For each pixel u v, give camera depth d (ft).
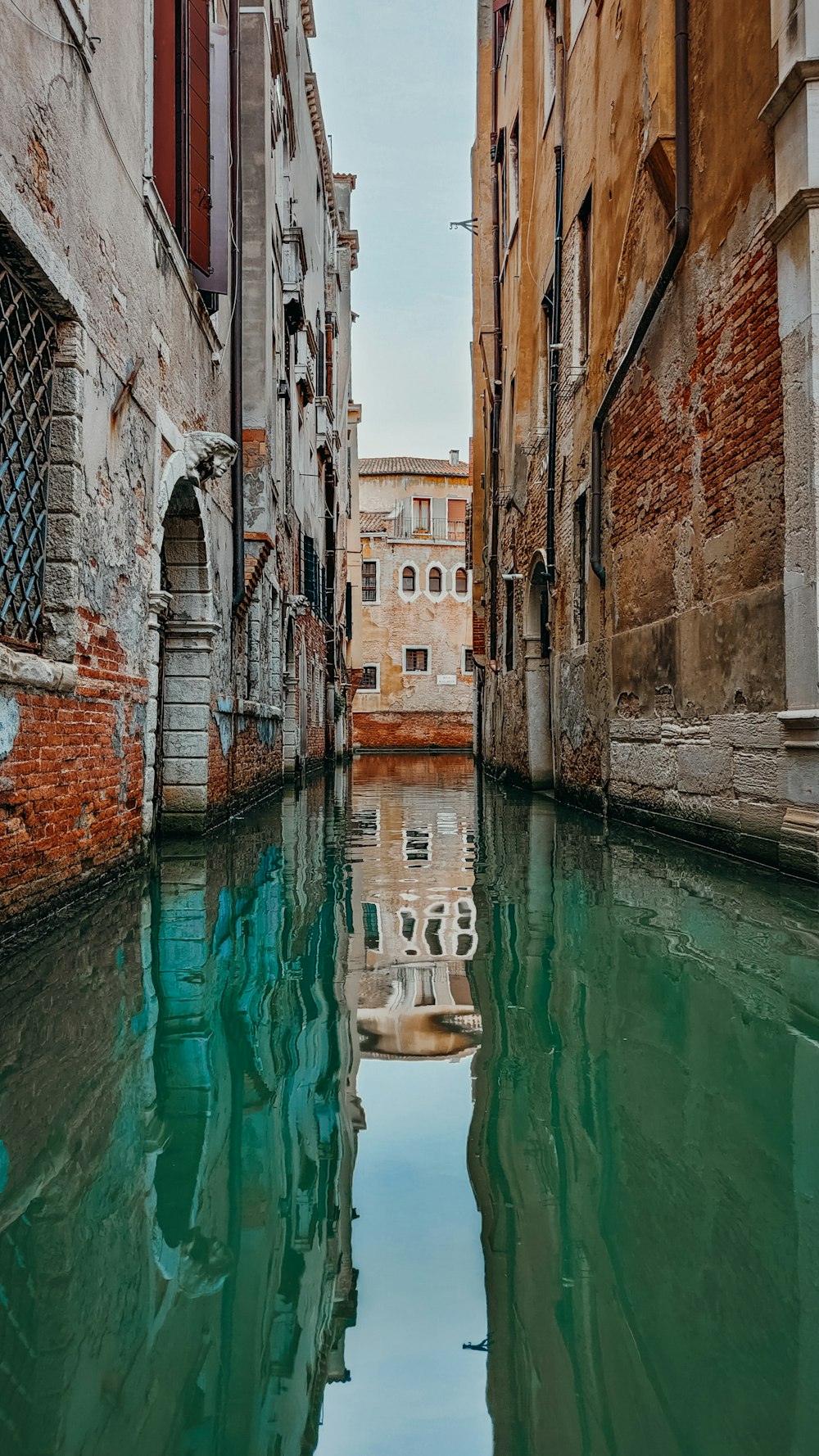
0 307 13.64
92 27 16.40
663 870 19.34
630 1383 4.76
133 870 19.76
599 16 30.83
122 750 18.85
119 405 18.29
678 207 21.81
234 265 32.65
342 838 26.61
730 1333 5.15
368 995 11.26
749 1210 6.41
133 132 19.26
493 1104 8.14
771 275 17.58
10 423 14.05
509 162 50.62
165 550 26.27
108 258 17.53
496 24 54.08
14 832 13.46
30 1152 7.35
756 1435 4.39
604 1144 7.38
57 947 13.57
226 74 27.63
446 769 77.41
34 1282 5.68
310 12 59.26
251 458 38.24
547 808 35.27
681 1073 8.77
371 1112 7.99
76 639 15.83
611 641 29.09
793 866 17.07
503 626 53.26
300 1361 4.93
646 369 25.25
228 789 30.76
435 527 140.67
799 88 16.03
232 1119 7.89
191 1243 6.06
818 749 16.14
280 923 15.16
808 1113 7.91
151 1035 9.90
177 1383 4.80
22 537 14.53
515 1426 4.46
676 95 21.86
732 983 11.48
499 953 13.08
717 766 20.65
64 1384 4.82
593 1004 10.77
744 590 19.04
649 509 25.08
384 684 137.80
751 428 18.52
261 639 39.11
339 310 97.30
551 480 38.34
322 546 74.43
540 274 42.39
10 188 12.77
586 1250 5.94
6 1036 9.94
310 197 64.69
